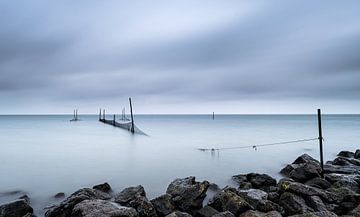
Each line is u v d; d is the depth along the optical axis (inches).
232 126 3383.4
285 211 456.4
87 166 924.6
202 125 3668.8
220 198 479.2
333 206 446.9
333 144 1521.9
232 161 1017.5
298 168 650.2
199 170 868.0
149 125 3690.9
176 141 1659.7
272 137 1902.1
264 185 601.9
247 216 414.0
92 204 403.2
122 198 490.0
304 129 2746.1
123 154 1173.7
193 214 468.8
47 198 591.8
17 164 959.0
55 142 1621.6
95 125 3656.5
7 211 436.8
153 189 662.5
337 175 621.0
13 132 2439.7
